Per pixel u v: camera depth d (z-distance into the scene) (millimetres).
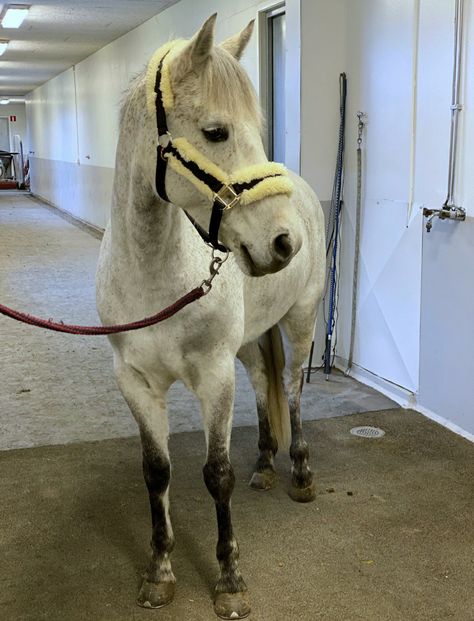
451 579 2082
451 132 2992
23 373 4121
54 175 16062
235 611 1914
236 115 1451
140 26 7984
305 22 3693
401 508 2514
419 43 3197
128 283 1807
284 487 2701
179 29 6543
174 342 1816
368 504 2547
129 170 1699
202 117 1452
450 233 3074
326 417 3387
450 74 3012
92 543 2307
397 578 2090
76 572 2145
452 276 3092
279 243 1436
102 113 10477
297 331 2637
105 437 3186
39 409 3543
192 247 1816
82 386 3896
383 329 3717
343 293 4059
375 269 3736
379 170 3627
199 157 1471
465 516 2449
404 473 2791
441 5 3029
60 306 5734
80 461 2928
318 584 2064
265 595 2016
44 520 2451
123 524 2426
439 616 1913
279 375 2656
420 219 3312
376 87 3574
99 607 1979
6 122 25750
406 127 3365
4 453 3010
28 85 17375
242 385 3963
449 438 3109
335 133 3877
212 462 1927
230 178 1458
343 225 3980
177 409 3549
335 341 4164
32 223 12422
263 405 2701
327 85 3807
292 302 2502
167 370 1897
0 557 2223
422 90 3215
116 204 1782
